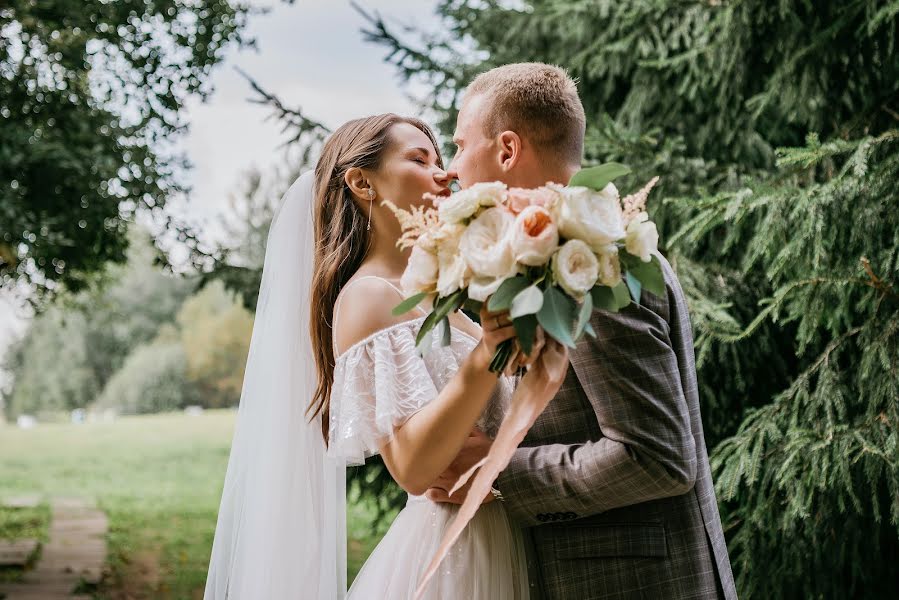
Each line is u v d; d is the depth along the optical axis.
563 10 4.20
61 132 7.30
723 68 3.73
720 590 1.95
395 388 1.84
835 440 3.02
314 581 2.15
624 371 1.84
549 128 1.96
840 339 3.27
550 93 1.96
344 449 1.83
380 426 1.78
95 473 16.61
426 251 1.70
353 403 1.85
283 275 2.25
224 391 39.31
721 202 3.14
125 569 8.05
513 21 4.75
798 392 3.23
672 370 1.88
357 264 2.15
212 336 38.88
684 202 3.22
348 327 1.94
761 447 3.14
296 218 2.27
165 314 44.06
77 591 7.27
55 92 7.32
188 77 7.40
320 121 4.55
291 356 2.21
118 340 43.66
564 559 1.94
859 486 3.09
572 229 1.58
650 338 1.86
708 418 3.88
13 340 49.19
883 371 3.10
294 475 2.17
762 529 3.24
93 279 10.69
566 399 1.96
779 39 3.63
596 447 1.86
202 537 9.71
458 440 1.75
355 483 4.62
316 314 2.15
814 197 3.07
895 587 3.46
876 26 3.20
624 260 1.65
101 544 9.29
